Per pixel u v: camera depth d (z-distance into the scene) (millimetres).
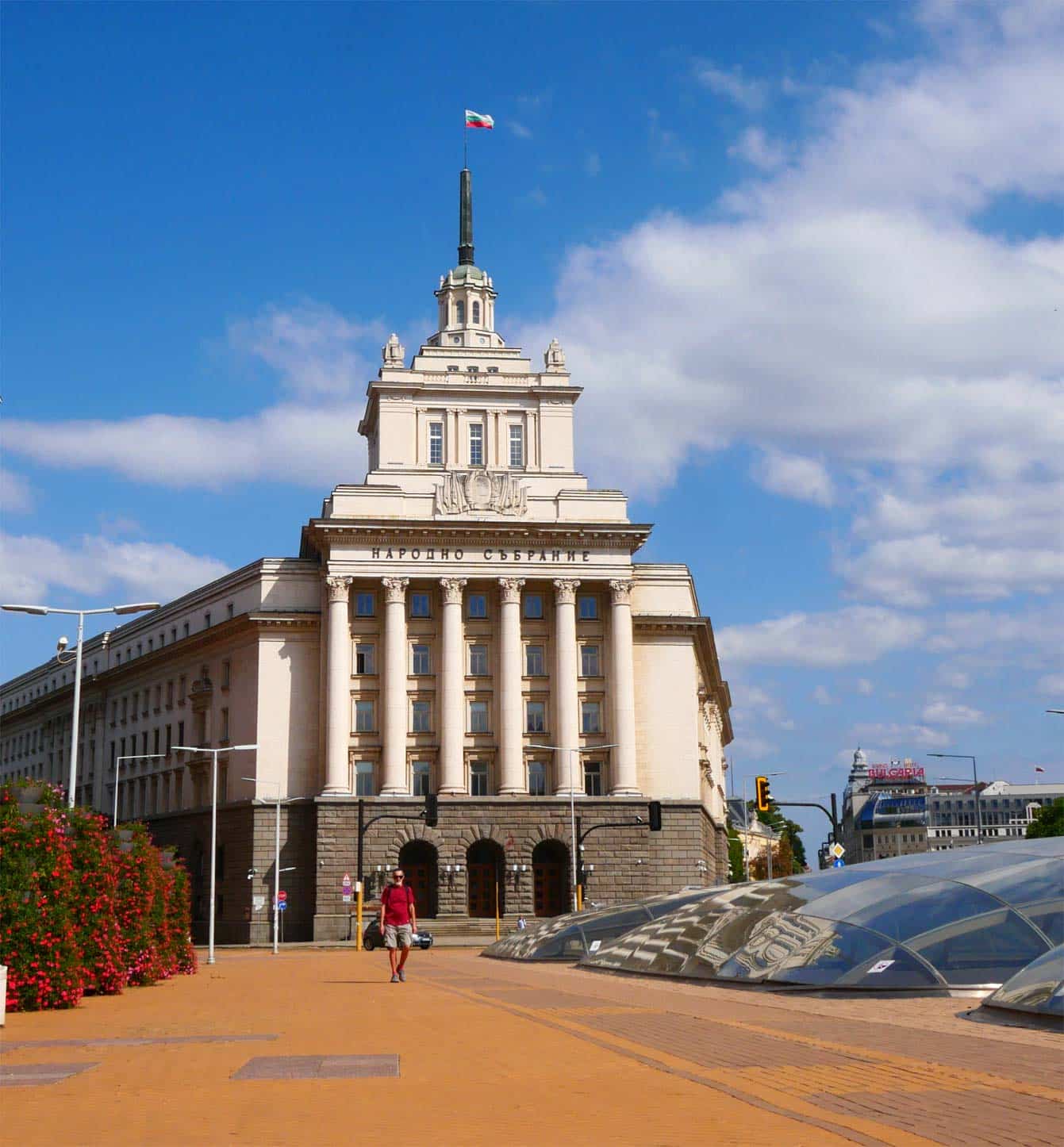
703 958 34094
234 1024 23516
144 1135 11977
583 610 107875
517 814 101750
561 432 111312
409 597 106188
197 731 113375
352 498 104750
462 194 121938
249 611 105938
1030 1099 13445
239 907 102875
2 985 23938
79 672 50531
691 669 108875
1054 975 22031
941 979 27172
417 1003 28000
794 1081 14781
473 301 117875
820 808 64375
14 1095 14477
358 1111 13203
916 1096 13633
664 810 104875
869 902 30984
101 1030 22578
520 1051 18000
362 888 83000
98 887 33312
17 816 29250
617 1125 12188
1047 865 30016
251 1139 11734
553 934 49656
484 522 104125
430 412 110688
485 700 105250
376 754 103000
